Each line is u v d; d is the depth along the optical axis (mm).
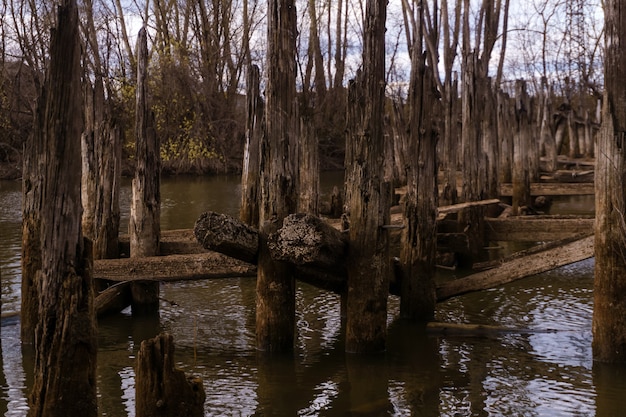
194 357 9125
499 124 20656
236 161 36625
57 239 5727
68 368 5754
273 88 8688
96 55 32438
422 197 10312
